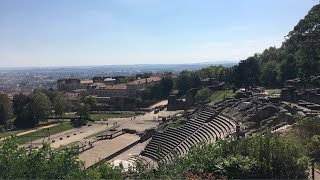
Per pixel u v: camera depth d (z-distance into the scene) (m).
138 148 87.56
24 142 106.19
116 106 182.25
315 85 80.19
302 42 93.25
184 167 24.41
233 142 26.47
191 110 101.56
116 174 26.34
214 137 58.28
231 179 23.16
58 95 168.88
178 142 69.00
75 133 120.62
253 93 89.25
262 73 121.31
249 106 70.06
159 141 75.19
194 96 140.00
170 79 193.88
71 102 185.38
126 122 137.50
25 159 22.31
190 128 74.12
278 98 69.50
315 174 25.22
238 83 124.44
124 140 99.12
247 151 24.97
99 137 105.12
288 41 113.75
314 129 33.38
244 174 23.16
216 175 23.41
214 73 168.88
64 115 163.00
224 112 74.62
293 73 105.50
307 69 92.44
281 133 38.31
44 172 21.72
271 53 159.75
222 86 131.12
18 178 20.88
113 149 86.00
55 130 129.38
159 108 160.88
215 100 106.69
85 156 78.62
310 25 90.25
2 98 146.75
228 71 144.12
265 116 59.56
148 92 190.25
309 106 57.91
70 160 23.50
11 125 146.62
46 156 24.91
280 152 23.61
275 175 22.94
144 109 173.50
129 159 72.50
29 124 145.62
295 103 64.06
